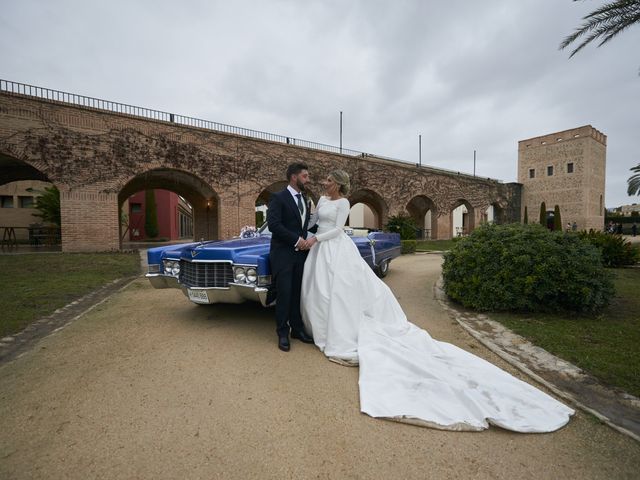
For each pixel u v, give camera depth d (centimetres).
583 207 3375
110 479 155
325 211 350
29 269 787
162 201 2777
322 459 170
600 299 432
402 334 332
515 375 271
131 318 419
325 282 328
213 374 263
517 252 464
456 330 393
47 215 1831
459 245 538
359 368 271
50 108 1127
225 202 1523
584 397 235
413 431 194
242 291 353
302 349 320
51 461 167
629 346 323
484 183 3145
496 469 165
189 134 1416
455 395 220
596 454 177
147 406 217
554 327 387
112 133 1241
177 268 408
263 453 174
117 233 1262
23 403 221
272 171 1680
